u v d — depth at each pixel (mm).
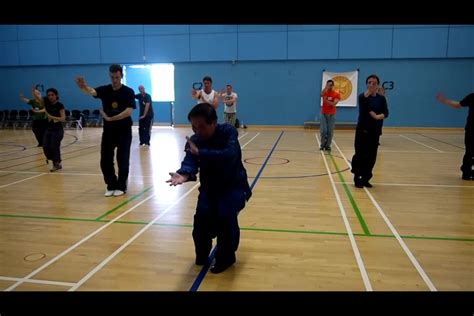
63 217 4062
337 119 14750
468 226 3711
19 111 16016
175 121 16047
